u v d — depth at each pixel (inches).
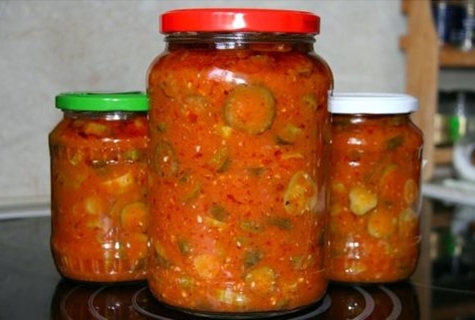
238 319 21.1
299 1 41.0
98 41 36.0
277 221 20.7
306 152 21.0
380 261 25.1
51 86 35.4
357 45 43.6
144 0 36.9
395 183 25.0
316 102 21.1
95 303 23.4
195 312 21.3
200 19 19.9
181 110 20.4
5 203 35.6
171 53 21.2
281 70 20.1
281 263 20.9
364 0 43.3
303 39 21.2
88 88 36.1
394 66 45.1
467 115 51.0
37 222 35.2
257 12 19.7
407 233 25.7
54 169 25.4
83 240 24.6
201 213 20.5
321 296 22.7
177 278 21.2
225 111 19.9
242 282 20.6
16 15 34.1
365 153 24.6
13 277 26.5
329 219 24.9
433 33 45.2
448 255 32.3
